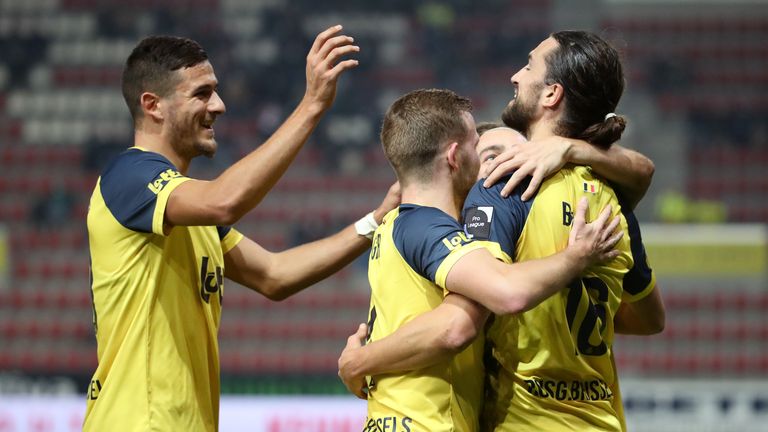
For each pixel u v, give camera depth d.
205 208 10.52
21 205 57.00
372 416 10.61
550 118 11.05
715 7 70.31
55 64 67.00
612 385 11.49
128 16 69.56
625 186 11.38
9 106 64.19
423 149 10.49
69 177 60.06
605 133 10.85
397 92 66.44
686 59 68.38
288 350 44.50
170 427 11.15
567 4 69.88
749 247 44.59
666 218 54.19
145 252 11.27
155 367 11.20
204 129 11.85
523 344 10.53
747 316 44.12
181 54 11.60
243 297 46.16
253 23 70.56
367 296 46.38
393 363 10.16
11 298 47.53
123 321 11.36
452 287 9.85
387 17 71.62
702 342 43.62
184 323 11.48
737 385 33.34
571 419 10.62
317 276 13.29
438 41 69.19
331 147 59.91
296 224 53.19
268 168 10.45
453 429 10.27
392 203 13.16
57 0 69.62
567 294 10.48
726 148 61.25
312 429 27.92
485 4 72.00
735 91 66.25
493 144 11.58
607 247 10.02
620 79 11.00
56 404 28.23
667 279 45.06
